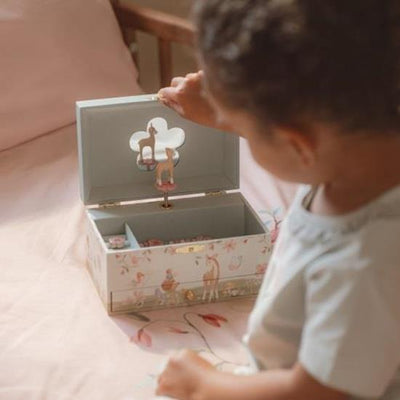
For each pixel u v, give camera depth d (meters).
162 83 2.46
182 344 1.46
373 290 0.85
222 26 0.83
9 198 1.91
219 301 1.58
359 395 0.88
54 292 1.59
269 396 0.93
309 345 0.89
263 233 1.61
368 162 0.87
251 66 0.81
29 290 1.59
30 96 2.16
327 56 0.80
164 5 2.81
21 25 2.16
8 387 1.34
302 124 0.84
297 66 0.80
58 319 1.51
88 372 1.38
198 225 1.68
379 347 0.86
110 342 1.46
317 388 0.89
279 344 0.97
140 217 1.64
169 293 1.55
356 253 0.86
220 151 1.69
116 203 1.66
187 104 1.44
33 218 1.83
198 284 1.56
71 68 2.23
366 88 0.82
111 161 1.63
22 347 1.43
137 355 1.42
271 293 0.97
